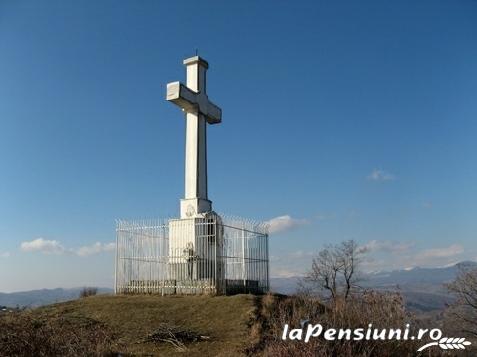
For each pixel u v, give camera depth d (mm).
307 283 25875
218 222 20906
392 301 13680
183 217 22484
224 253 20875
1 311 17328
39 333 14094
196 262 20531
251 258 22156
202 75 24203
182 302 18453
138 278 21125
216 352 14195
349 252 34562
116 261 21641
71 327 15633
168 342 15055
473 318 28375
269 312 16641
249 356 13719
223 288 20094
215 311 17266
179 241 21094
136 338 15414
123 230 21766
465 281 31609
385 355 12461
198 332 15688
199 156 23172
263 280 22547
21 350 13445
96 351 13594
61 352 13547
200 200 22547
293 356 12141
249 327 15750
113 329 16062
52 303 19297
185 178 23094
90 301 19250
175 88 22250
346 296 14789
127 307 18078
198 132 23312
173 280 20453
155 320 16781
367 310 13359
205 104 24000
